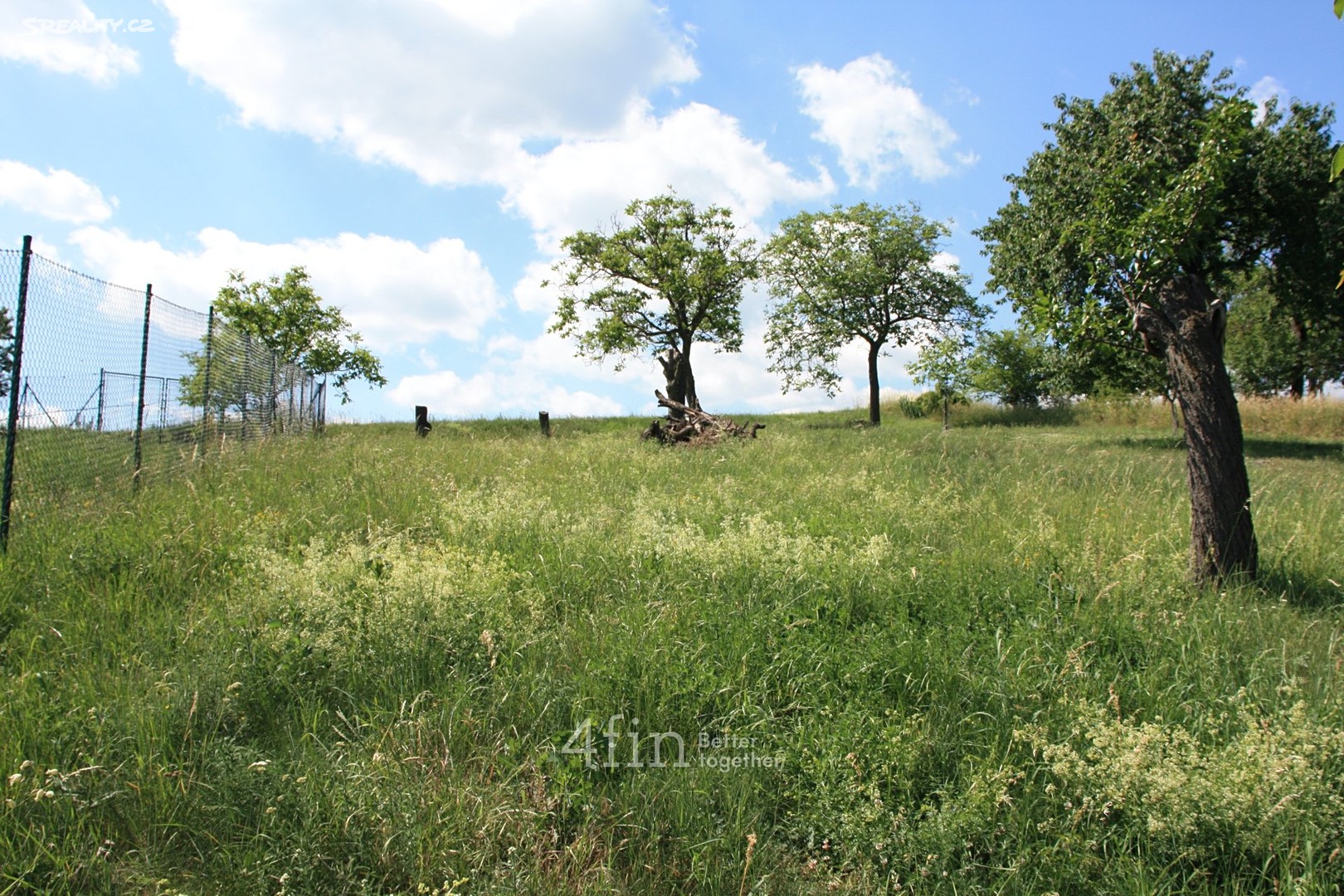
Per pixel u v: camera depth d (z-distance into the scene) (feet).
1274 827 10.53
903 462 42.88
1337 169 8.40
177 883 10.03
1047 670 14.61
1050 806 11.51
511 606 17.54
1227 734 12.85
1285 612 17.80
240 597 17.37
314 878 9.95
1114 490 31.24
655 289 116.16
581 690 13.82
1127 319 23.11
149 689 13.53
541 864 10.59
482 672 14.82
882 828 10.98
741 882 10.25
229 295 91.66
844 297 113.09
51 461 23.11
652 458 43.73
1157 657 15.34
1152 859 10.69
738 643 15.37
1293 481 37.24
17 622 16.56
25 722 12.23
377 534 22.98
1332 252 62.44
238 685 13.17
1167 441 71.26
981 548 22.18
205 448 34.24
